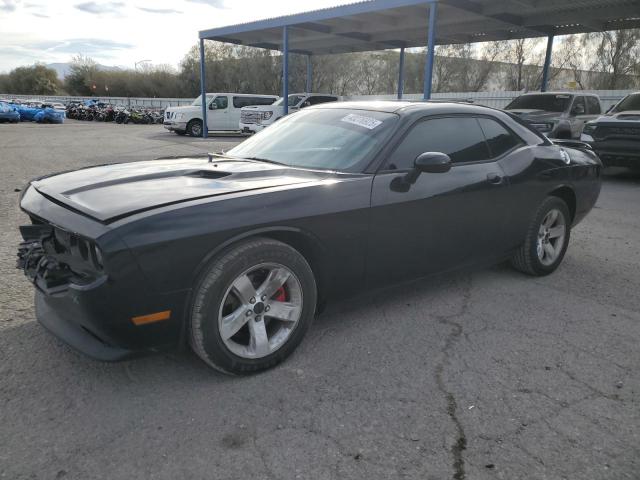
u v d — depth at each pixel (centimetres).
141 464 213
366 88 4712
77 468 210
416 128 349
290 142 373
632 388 278
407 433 236
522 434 237
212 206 255
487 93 2672
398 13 1608
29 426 236
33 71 8556
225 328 265
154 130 2742
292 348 295
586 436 236
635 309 388
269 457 219
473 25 1778
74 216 250
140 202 254
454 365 299
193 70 5697
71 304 242
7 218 631
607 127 985
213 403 256
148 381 275
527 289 426
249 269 266
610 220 699
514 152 413
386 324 352
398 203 326
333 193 298
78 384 271
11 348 305
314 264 308
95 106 4125
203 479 205
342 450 224
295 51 2434
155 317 245
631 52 3353
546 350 320
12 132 2370
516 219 413
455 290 420
